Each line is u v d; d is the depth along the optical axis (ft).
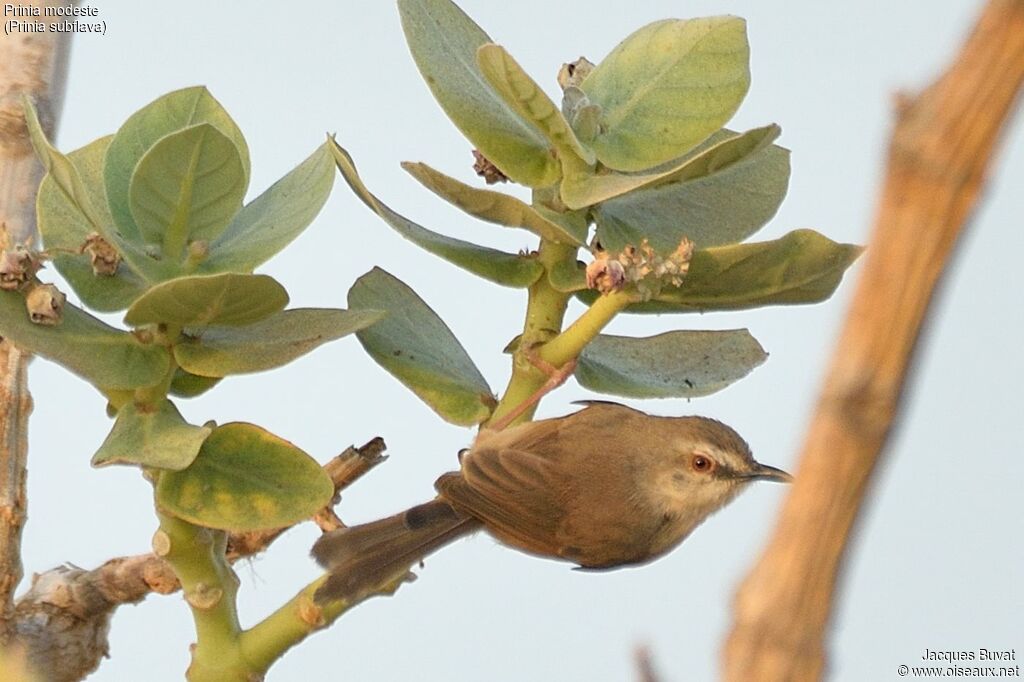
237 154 24.75
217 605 26.05
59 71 29.22
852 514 10.31
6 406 26.30
